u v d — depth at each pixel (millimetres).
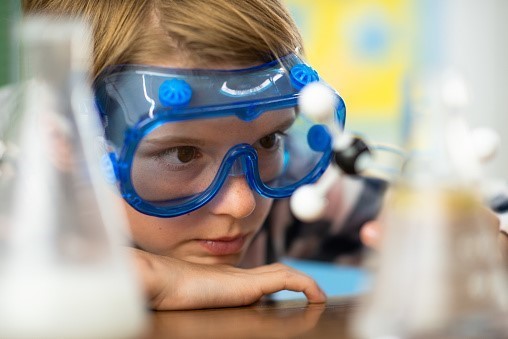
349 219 1524
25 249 433
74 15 1074
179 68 930
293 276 925
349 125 2906
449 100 507
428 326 488
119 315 440
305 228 1525
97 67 953
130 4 1018
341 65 3092
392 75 3072
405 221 500
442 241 492
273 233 1487
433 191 497
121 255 465
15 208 441
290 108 997
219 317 751
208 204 1030
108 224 457
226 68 959
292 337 582
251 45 974
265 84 956
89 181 453
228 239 1092
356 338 545
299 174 1065
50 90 455
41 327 420
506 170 2807
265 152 1039
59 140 451
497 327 498
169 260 889
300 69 991
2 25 1212
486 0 2975
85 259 441
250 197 1019
